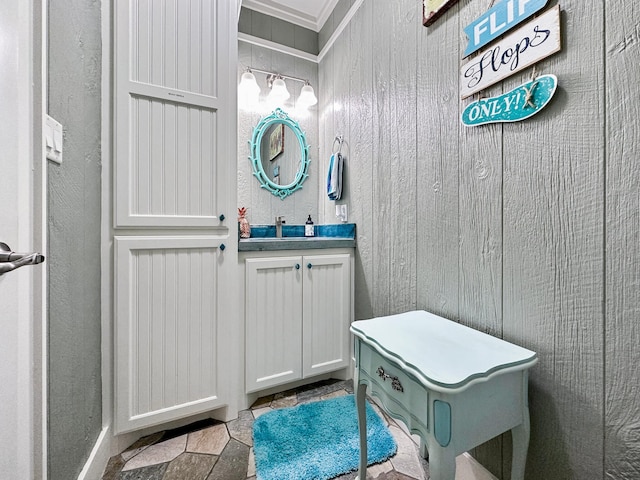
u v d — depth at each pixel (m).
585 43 0.74
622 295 0.69
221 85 1.37
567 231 0.79
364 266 1.74
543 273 0.84
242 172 2.14
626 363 0.68
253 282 1.48
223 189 1.38
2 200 0.57
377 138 1.62
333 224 2.10
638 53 0.65
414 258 1.34
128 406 1.21
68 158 0.91
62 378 0.86
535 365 0.86
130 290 1.21
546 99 0.81
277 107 2.23
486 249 1.01
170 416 1.27
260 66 2.18
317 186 2.36
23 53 0.64
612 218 0.70
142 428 1.23
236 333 1.41
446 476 0.66
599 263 0.72
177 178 1.29
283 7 2.21
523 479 0.80
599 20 0.71
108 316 1.18
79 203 0.98
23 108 0.65
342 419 1.40
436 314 1.22
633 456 0.67
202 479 1.07
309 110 2.34
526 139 0.88
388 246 1.53
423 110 1.28
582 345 0.76
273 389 1.65
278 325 1.55
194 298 1.32
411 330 0.98
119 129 1.19
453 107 1.13
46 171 0.77
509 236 0.94
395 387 0.82
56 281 0.83
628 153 0.67
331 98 2.17
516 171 0.91
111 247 1.19
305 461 1.14
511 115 0.91
